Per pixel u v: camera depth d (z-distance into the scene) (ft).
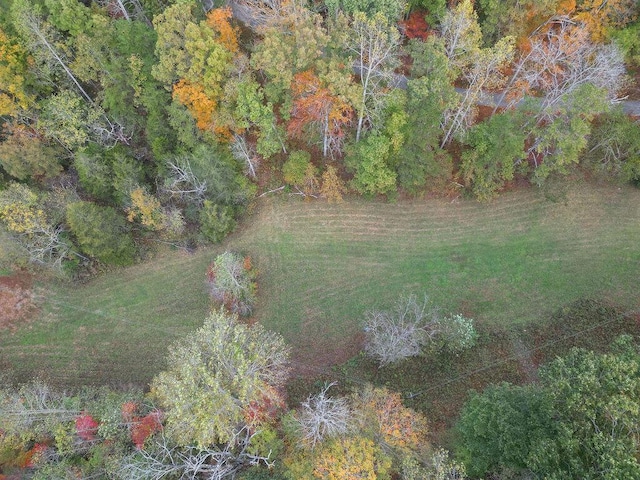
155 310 155.63
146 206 146.20
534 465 82.58
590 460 80.02
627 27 141.49
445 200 156.97
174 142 154.92
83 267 159.33
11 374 147.02
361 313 146.92
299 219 160.04
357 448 92.89
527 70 141.38
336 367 139.54
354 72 153.38
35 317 156.87
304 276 154.10
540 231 150.92
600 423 82.48
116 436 111.96
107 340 152.97
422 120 132.05
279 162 161.48
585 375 84.94
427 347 135.13
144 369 147.33
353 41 132.87
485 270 148.05
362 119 148.36
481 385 129.59
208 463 109.40
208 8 153.89
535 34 149.28
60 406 118.73
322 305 149.59
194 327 152.05
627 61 143.33
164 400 111.24
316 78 130.62
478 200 152.15
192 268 159.43
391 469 100.48
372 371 136.56
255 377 101.86
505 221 153.07
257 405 108.37
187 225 160.76
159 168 153.38
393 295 148.36
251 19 152.56
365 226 157.38
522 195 154.71
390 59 134.72
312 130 147.54
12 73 140.87
